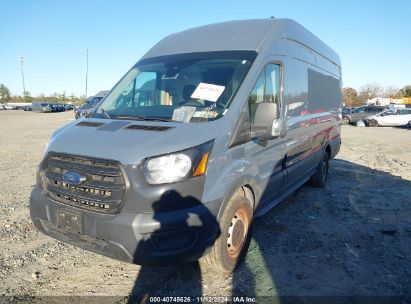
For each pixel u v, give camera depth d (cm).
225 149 353
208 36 477
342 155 1255
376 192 729
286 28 506
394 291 360
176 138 322
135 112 407
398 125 2725
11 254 429
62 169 339
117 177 308
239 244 393
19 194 686
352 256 435
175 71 436
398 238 492
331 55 772
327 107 730
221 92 388
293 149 538
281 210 605
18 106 7725
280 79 475
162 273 387
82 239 333
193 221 313
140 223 299
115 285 364
